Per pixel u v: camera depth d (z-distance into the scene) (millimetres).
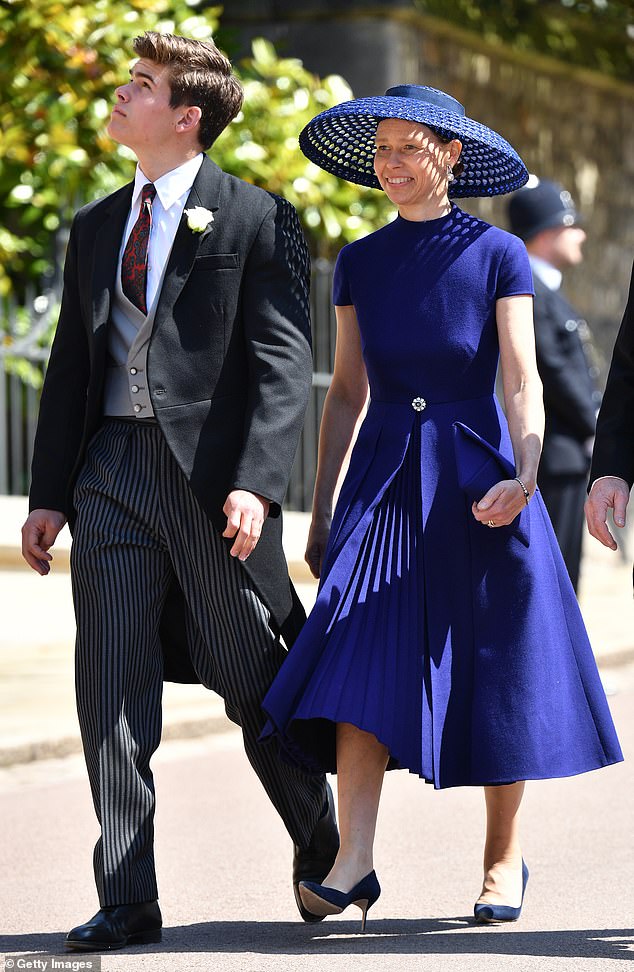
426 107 15234
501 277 15289
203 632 15461
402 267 15492
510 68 49594
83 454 15781
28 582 36594
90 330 15531
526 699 14945
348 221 41594
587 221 53438
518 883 16406
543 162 51250
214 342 15273
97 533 15328
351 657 14906
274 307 15336
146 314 15305
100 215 15836
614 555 52125
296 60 42250
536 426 15000
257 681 15477
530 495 14758
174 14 41219
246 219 15398
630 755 26281
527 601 15141
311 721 15234
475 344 15281
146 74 15422
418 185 15414
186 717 28250
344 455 16344
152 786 15383
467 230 15469
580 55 51625
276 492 14992
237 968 14172
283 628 15609
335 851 16312
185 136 15477
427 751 14648
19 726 27031
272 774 15781
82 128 38219
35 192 38562
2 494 37000
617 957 14570
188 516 15250
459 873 19031
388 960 14453
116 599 15195
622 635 37375
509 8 48594
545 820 21906
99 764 15070
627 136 55250
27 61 37750
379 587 15148
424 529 15125
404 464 15359
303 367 15383
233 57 43781
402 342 15367
